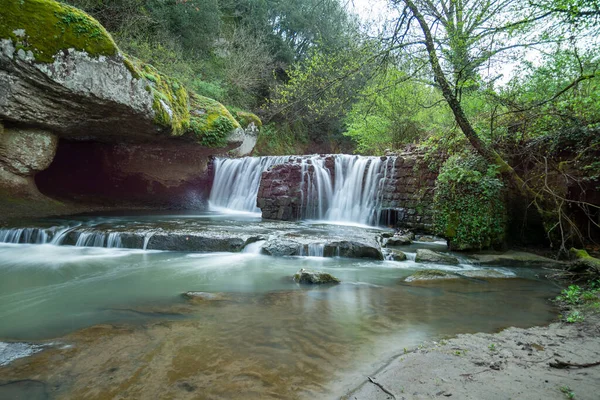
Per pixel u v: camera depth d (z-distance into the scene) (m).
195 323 3.61
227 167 17.00
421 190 10.38
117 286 5.18
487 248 7.52
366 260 7.11
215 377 2.50
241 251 7.67
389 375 2.47
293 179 12.65
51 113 9.23
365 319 3.76
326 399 2.22
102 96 9.09
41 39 8.04
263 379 2.48
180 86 12.95
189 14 18.72
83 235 8.10
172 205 15.87
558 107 6.91
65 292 4.87
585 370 2.53
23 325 3.62
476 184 7.41
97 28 8.89
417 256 7.05
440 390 2.27
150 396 2.26
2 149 9.53
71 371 2.59
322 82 8.12
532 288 5.11
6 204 9.77
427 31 6.55
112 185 15.12
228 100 21.05
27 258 6.91
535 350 2.90
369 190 11.96
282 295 4.67
